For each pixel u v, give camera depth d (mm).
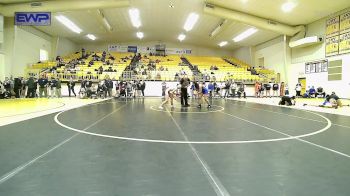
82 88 21422
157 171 3428
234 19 23422
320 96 22375
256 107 14328
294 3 19875
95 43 38438
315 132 6531
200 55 40656
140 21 28781
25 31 24578
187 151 4477
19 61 23484
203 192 2766
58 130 6355
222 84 27625
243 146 4910
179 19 27906
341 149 4734
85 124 7383
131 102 17203
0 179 3070
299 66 25734
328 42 22141
